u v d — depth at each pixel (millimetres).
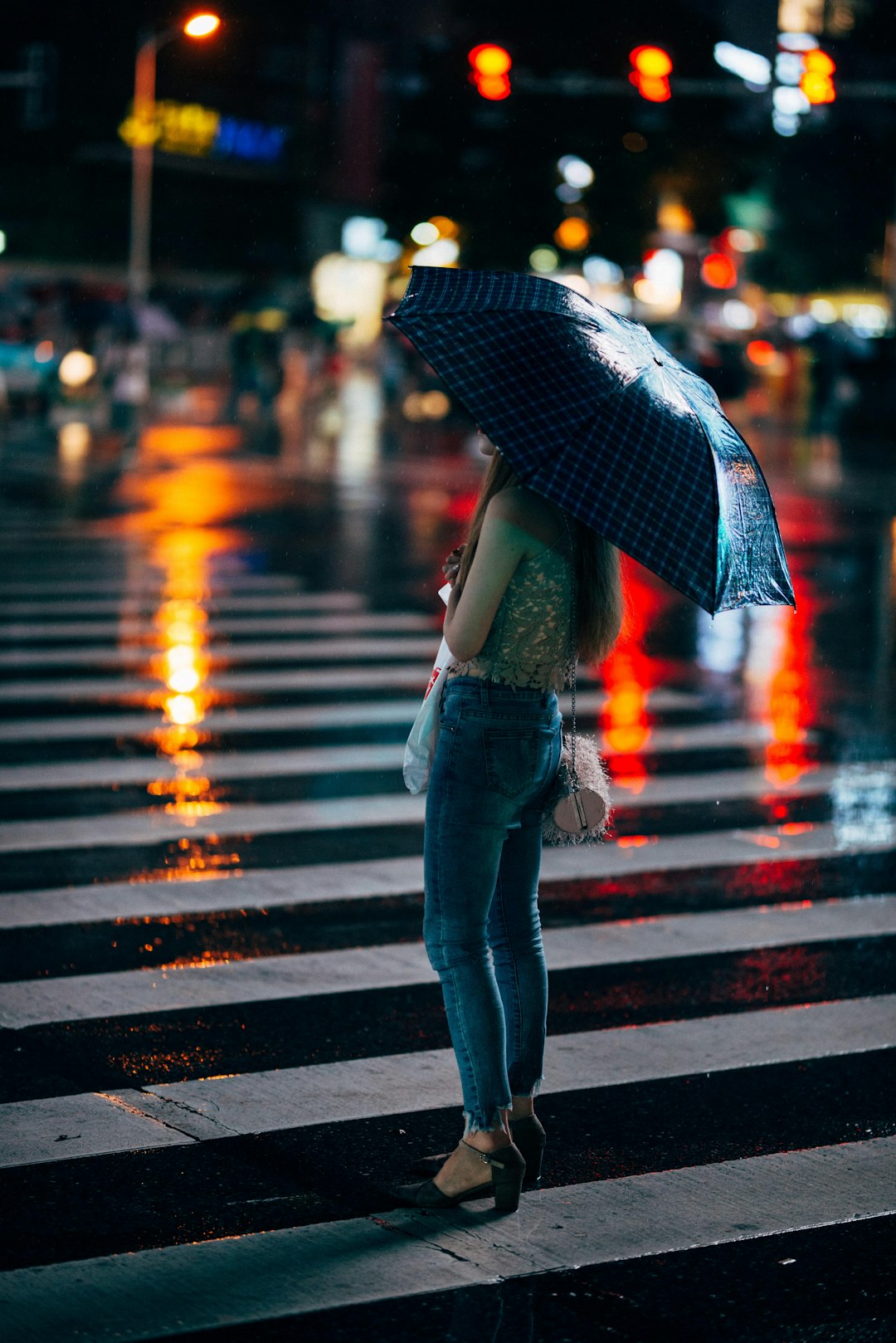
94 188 61250
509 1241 4129
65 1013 5648
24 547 17719
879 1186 4523
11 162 59906
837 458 33375
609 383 3996
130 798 8555
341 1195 4348
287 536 19406
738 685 12172
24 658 12000
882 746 10320
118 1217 4176
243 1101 4953
